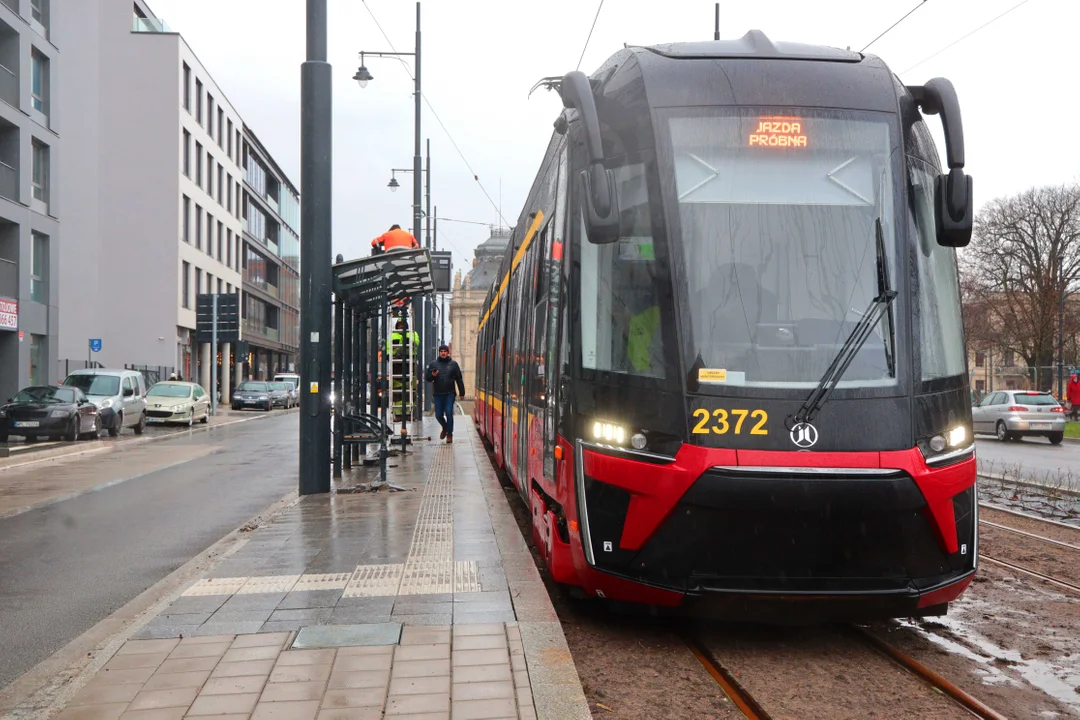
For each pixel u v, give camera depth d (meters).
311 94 12.49
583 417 6.11
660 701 4.92
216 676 4.69
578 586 6.79
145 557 8.91
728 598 5.48
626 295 6.08
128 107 50.50
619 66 6.75
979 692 5.07
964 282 48.12
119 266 50.34
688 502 5.47
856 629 6.30
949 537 5.58
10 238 30.62
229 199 62.12
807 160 6.16
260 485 15.04
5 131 30.61
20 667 5.46
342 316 14.08
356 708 4.25
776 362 5.68
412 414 24.02
